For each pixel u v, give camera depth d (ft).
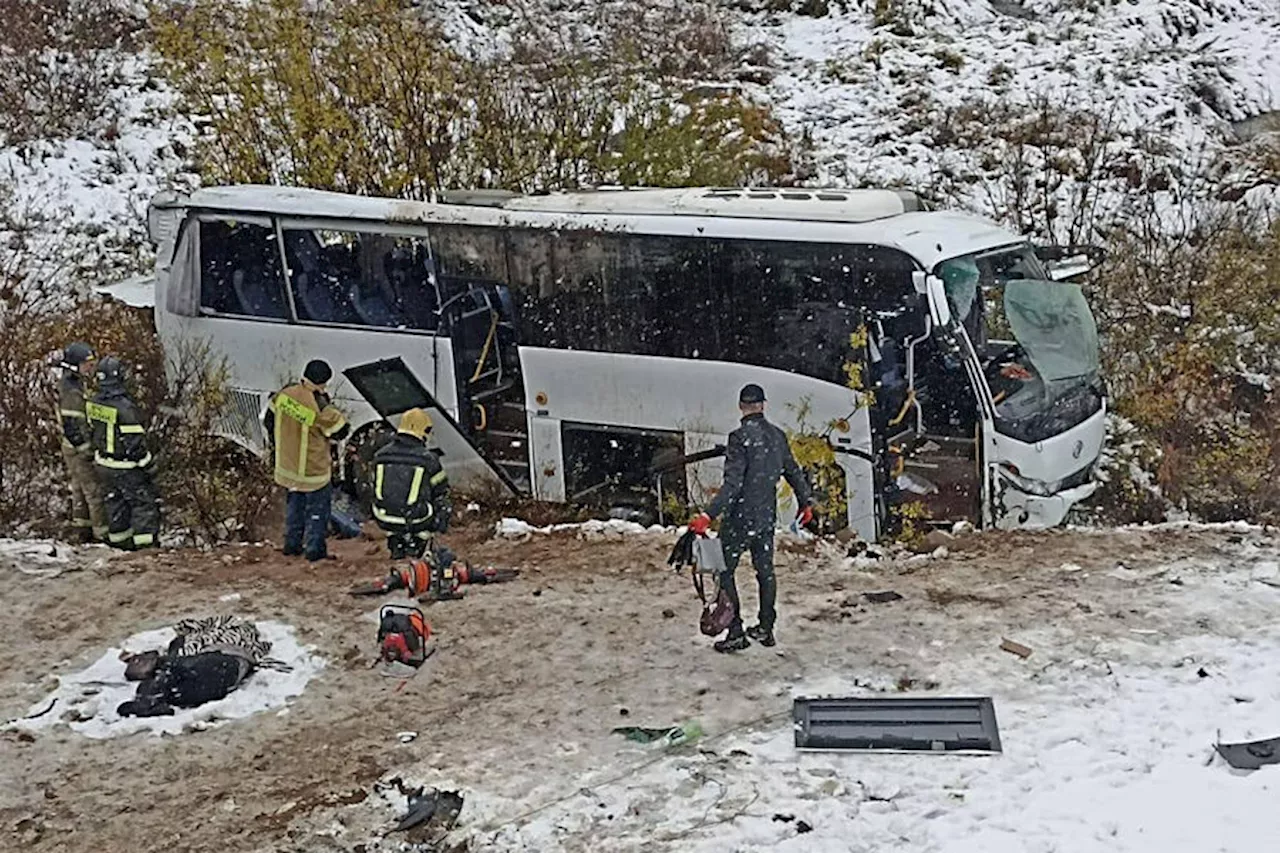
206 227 48.29
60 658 33.58
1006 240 42.83
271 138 55.77
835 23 98.68
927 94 84.79
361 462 46.34
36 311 53.98
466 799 26.20
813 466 40.78
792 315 41.24
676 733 28.19
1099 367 45.42
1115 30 94.94
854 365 40.37
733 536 30.81
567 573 37.47
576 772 26.99
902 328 40.63
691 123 59.31
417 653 32.12
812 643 32.30
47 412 46.78
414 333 45.91
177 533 44.80
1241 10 98.73
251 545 41.39
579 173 57.26
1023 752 26.86
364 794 26.71
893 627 33.04
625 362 43.34
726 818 25.04
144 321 53.11
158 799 27.02
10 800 27.22
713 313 42.06
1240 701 28.53
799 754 27.22
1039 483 40.14
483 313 45.96
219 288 48.49
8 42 79.15
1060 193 70.59
